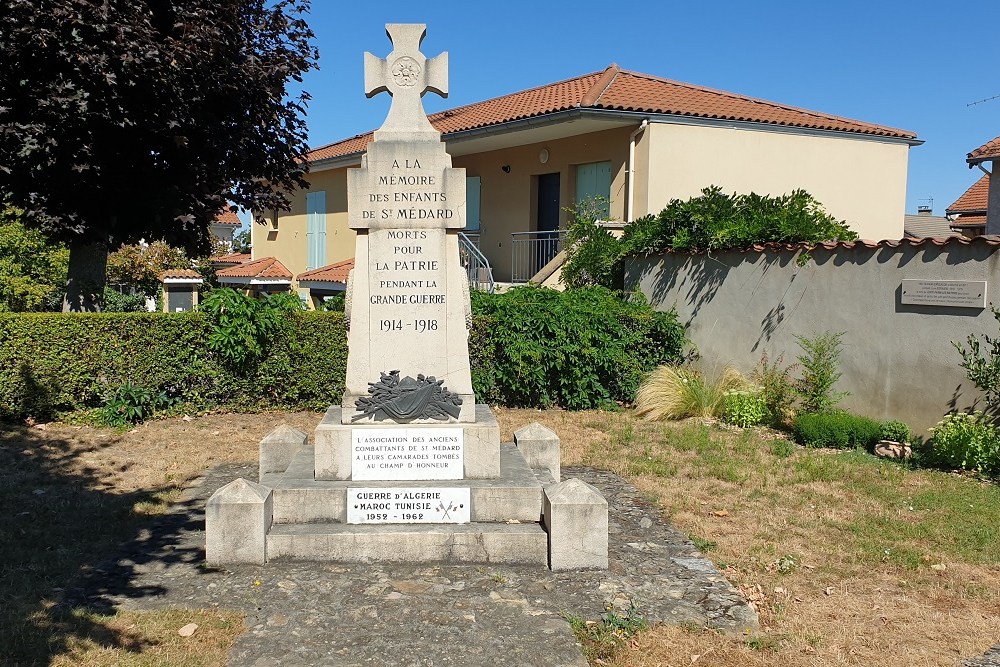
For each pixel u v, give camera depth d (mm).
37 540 5980
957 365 8734
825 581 5402
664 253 12828
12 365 9977
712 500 7289
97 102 9414
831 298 10234
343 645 4395
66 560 5586
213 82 10625
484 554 5613
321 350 11438
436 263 6422
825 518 6727
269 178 12656
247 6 11461
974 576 5504
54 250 21984
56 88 9156
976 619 4836
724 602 5023
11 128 9211
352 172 6352
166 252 29609
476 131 16875
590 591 5172
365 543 5590
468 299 6469
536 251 18531
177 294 30141
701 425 10578
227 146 11391
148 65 9430
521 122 15766
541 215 18672
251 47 11422
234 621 4625
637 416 11320
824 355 10211
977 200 21969
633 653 4359
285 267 28438
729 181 16234
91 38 9289
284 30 11859
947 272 8820
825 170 17578
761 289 11250
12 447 8906
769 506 7066
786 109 18531
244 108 11484
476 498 5891
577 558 5520
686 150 15672
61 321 10117
